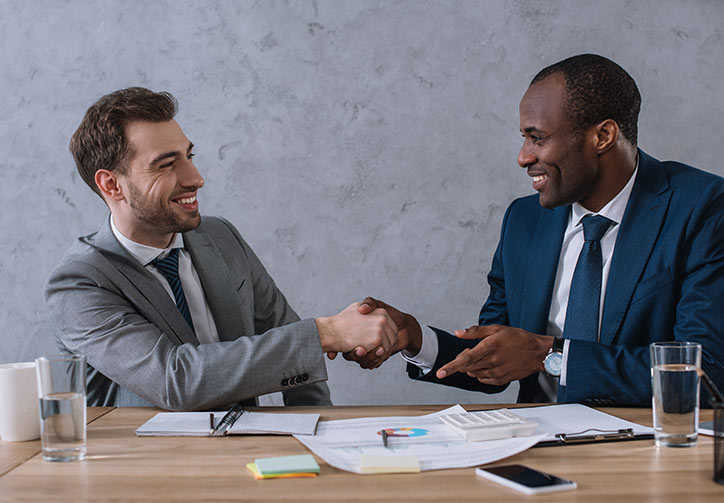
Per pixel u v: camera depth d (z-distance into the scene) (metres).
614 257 1.55
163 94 1.58
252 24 2.70
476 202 2.71
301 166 2.71
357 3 2.70
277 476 0.90
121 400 1.50
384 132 2.71
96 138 1.51
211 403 1.29
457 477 0.90
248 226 2.72
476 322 2.72
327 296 2.72
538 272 1.67
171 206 1.54
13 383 1.11
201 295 1.65
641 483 0.86
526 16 2.70
